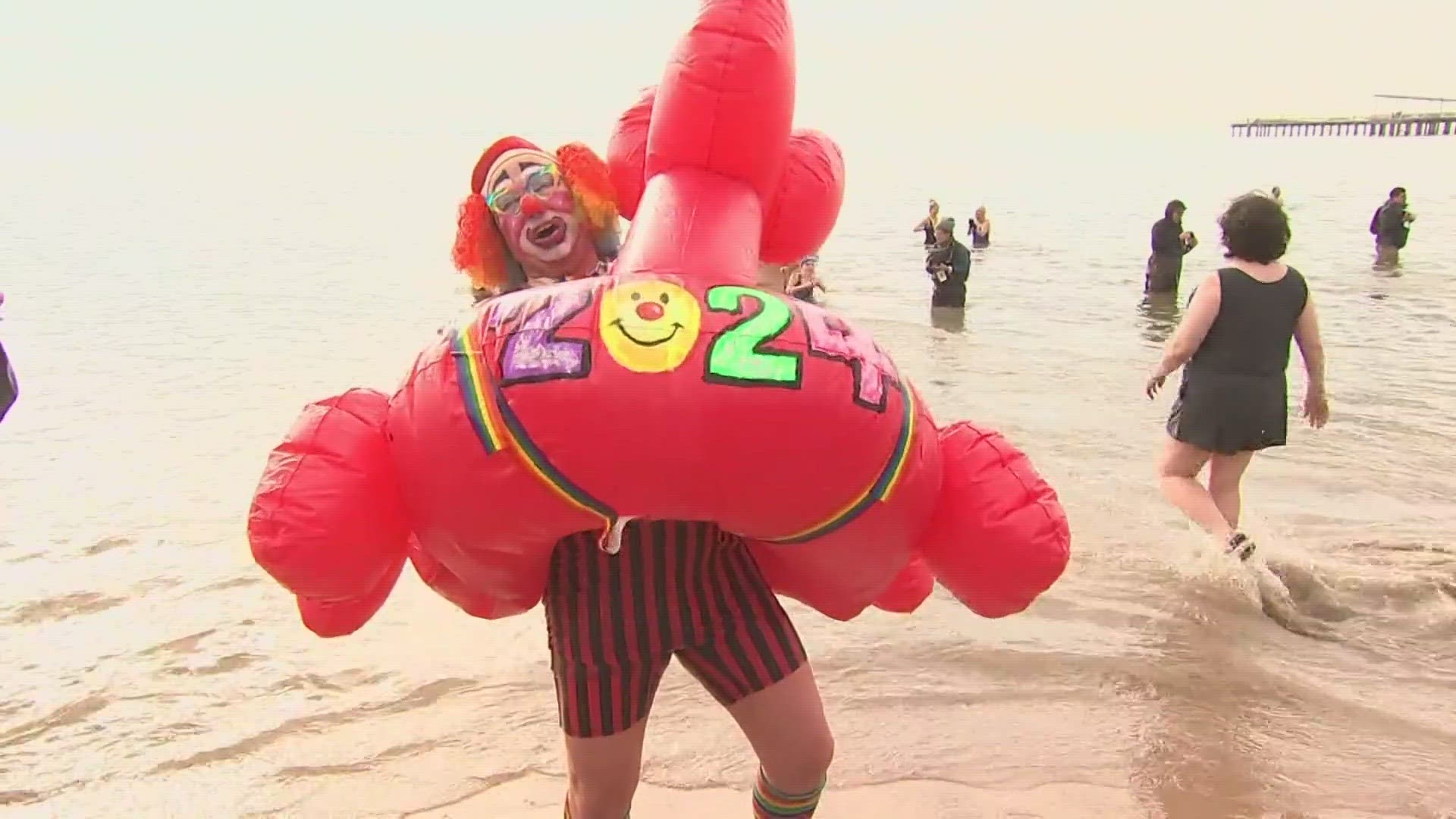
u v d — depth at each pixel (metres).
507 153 2.69
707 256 2.35
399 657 4.01
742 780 3.16
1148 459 6.84
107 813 3.01
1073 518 5.66
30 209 30.53
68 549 5.11
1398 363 10.02
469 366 2.13
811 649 4.09
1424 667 4.02
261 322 12.27
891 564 2.35
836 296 15.53
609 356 2.05
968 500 2.29
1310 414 5.21
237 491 6.05
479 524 2.15
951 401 8.50
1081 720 3.56
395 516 2.24
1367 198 36.34
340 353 10.41
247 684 3.78
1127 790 3.14
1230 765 3.28
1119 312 13.68
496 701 3.66
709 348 2.06
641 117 2.87
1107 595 4.64
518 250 2.67
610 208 2.72
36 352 10.42
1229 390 4.86
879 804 3.04
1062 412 8.14
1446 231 23.98
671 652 2.37
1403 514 5.85
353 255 19.66
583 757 2.35
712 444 2.02
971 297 15.17
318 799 3.07
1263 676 3.88
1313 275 16.56
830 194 2.88
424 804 3.05
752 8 2.55
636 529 2.28
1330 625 4.39
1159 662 4.00
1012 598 2.32
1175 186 49.00
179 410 8.04
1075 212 33.16
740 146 2.54
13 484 6.17
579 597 2.30
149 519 5.54
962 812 3.01
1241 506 5.29
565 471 2.05
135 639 4.14
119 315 12.71
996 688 3.78
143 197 36.19
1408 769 3.28
